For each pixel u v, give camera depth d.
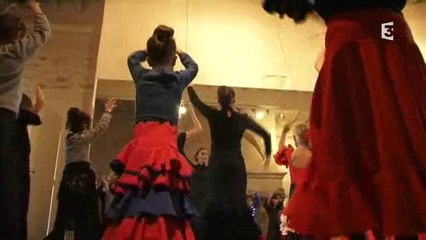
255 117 3.98
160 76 2.54
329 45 1.33
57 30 4.11
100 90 3.89
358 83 1.23
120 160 2.41
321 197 1.15
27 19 2.87
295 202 1.19
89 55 4.09
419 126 1.16
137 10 4.29
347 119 1.20
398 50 1.26
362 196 1.13
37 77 3.93
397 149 1.13
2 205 2.00
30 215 3.53
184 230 2.31
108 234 2.28
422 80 1.25
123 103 3.82
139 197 2.24
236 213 2.88
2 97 2.15
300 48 4.35
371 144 1.17
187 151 3.47
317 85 1.29
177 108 2.55
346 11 1.33
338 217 1.11
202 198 2.89
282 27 4.42
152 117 2.46
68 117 3.38
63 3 4.20
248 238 2.86
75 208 3.01
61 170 3.70
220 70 4.21
